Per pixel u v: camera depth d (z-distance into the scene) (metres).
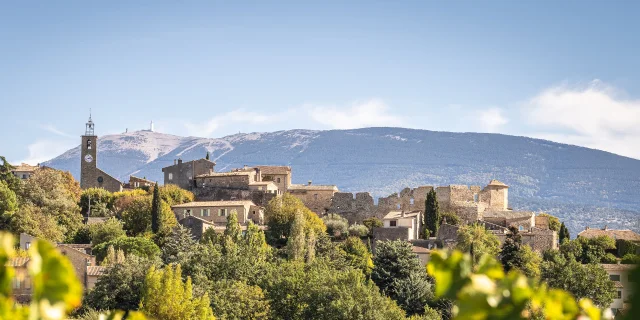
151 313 122.44
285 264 161.62
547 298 13.55
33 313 11.97
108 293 133.25
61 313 12.07
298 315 144.88
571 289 156.75
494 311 12.55
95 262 159.50
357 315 137.88
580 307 13.95
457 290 12.82
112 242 171.38
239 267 156.50
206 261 157.00
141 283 134.88
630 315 11.05
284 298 146.88
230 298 140.12
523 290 12.66
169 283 124.19
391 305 145.62
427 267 13.22
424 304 157.88
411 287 160.62
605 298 155.38
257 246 172.75
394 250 173.25
